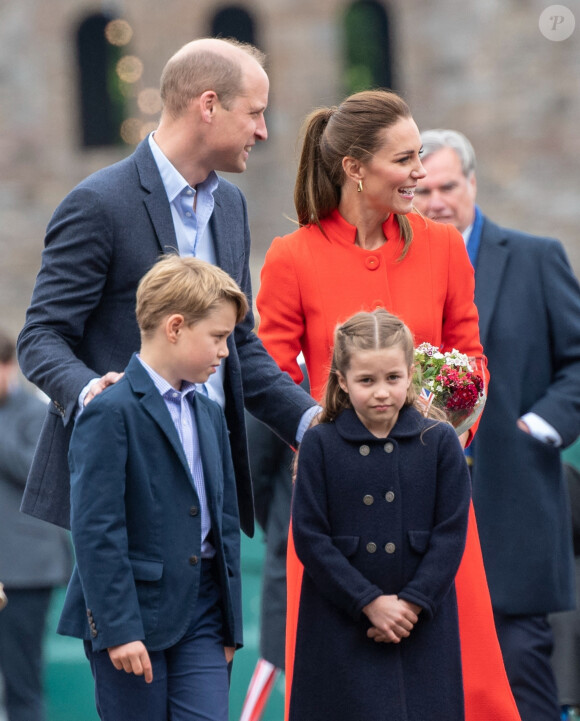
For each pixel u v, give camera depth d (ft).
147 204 55.42
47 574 96.99
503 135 232.53
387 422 50.34
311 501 50.01
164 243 55.47
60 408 53.42
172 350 50.85
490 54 232.12
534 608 70.13
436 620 50.14
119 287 55.31
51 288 54.54
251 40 242.78
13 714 96.78
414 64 234.79
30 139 246.88
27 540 96.99
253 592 93.97
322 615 50.24
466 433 57.31
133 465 50.19
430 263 57.98
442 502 50.24
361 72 239.09
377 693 49.32
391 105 56.03
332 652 49.90
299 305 58.03
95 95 247.50
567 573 71.56
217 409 53.67
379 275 57.31
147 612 50.11
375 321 49.49
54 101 246.27
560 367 72.13
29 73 246.47
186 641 51.52
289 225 241.14
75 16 244.83
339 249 57.67
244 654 93.35
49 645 102.27
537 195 231.91
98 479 49.49
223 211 58.34
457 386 54.85
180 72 55.93
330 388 50.96
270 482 75.00
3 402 98.22
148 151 56.29
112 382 51.37
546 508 70.49
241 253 59.11
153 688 50.85
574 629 74.33
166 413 50.80
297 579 55.67
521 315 71.46
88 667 101.14
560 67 230.27
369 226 57.57
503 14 231.71
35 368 53.72
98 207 54.54
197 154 56.13
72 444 50.42
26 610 96.99
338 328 50.16
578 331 71.61
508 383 70.79
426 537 50.01
